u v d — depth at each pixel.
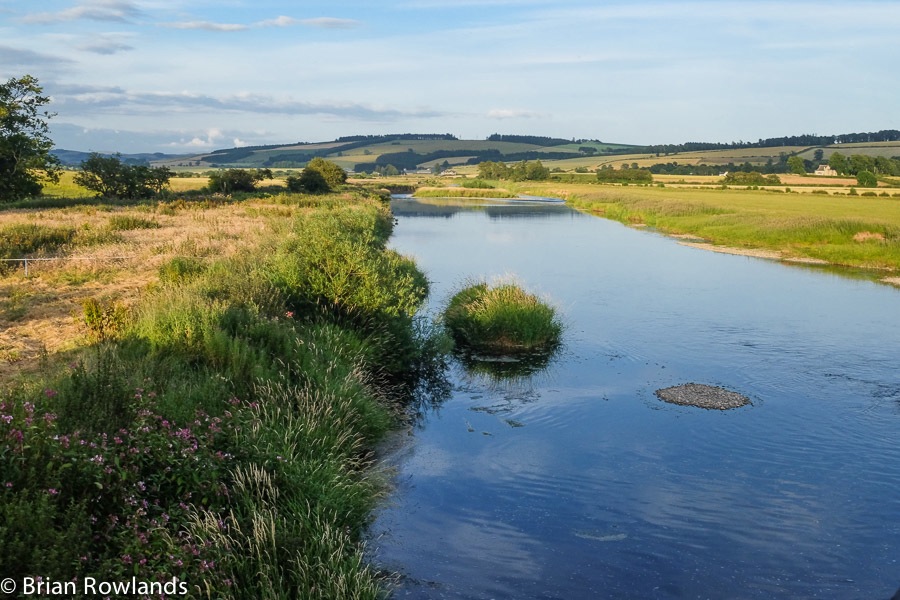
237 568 7.03
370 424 11.96
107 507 7.15
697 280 30.61
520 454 11.71
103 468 7.25
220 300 14.88
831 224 43.28
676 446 12.09
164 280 19.06
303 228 21.86
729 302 25.53
